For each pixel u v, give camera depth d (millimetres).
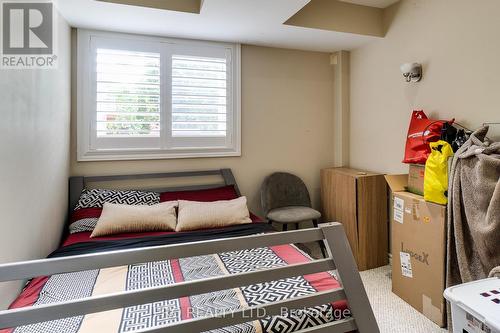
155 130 2852
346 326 1168
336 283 1395
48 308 832
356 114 3297
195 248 984
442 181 1901
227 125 3100
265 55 3211
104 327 1082
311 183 3484
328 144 3531
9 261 1385
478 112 2027
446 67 2248
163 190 2861
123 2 2121
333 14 2691
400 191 2348
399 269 2277
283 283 1397
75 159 2643
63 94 2336
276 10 2238
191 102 2957
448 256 1835
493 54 1925
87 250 1870
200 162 3037
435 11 2326
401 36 2660
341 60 3355
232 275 1020
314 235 1169
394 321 1989
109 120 2721
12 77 1447
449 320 1828
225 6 2170
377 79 2973
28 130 1624
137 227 2207
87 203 2463
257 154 3246
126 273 1586
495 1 1905
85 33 2613
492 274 1480
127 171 2803
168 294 937
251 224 2400
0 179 1307
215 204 2480
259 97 3217
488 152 1672
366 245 2789
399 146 2732
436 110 2340
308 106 3422
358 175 2832
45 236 1894
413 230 2127
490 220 1584
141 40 2770
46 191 1921
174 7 2240
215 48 3002
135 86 2777
